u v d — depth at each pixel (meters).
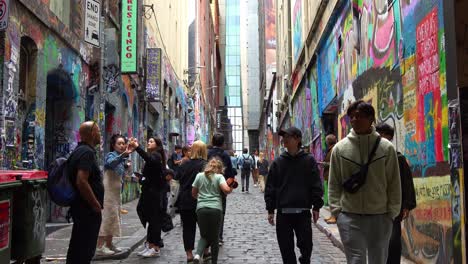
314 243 9.94
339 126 13.58
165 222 8.84
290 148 6.21
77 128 12.96
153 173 8.54
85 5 13.01
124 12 16.86
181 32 35.31
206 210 7.19
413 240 7.58
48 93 12.56
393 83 8.45
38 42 10.42
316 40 18.05
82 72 13.44
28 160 10.19
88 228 5.59
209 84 64.75
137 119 20.91
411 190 5.75
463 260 4.97
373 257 4.82
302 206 6.04
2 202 5.22
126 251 8.52
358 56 11.14
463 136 4.67
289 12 29.11
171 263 8.02
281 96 35.81
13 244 5.68
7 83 8.88
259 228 12.24
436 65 6.46
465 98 4.64
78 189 5.55
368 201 4.73
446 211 6.19
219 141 9.12
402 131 8.01
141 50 19.39
